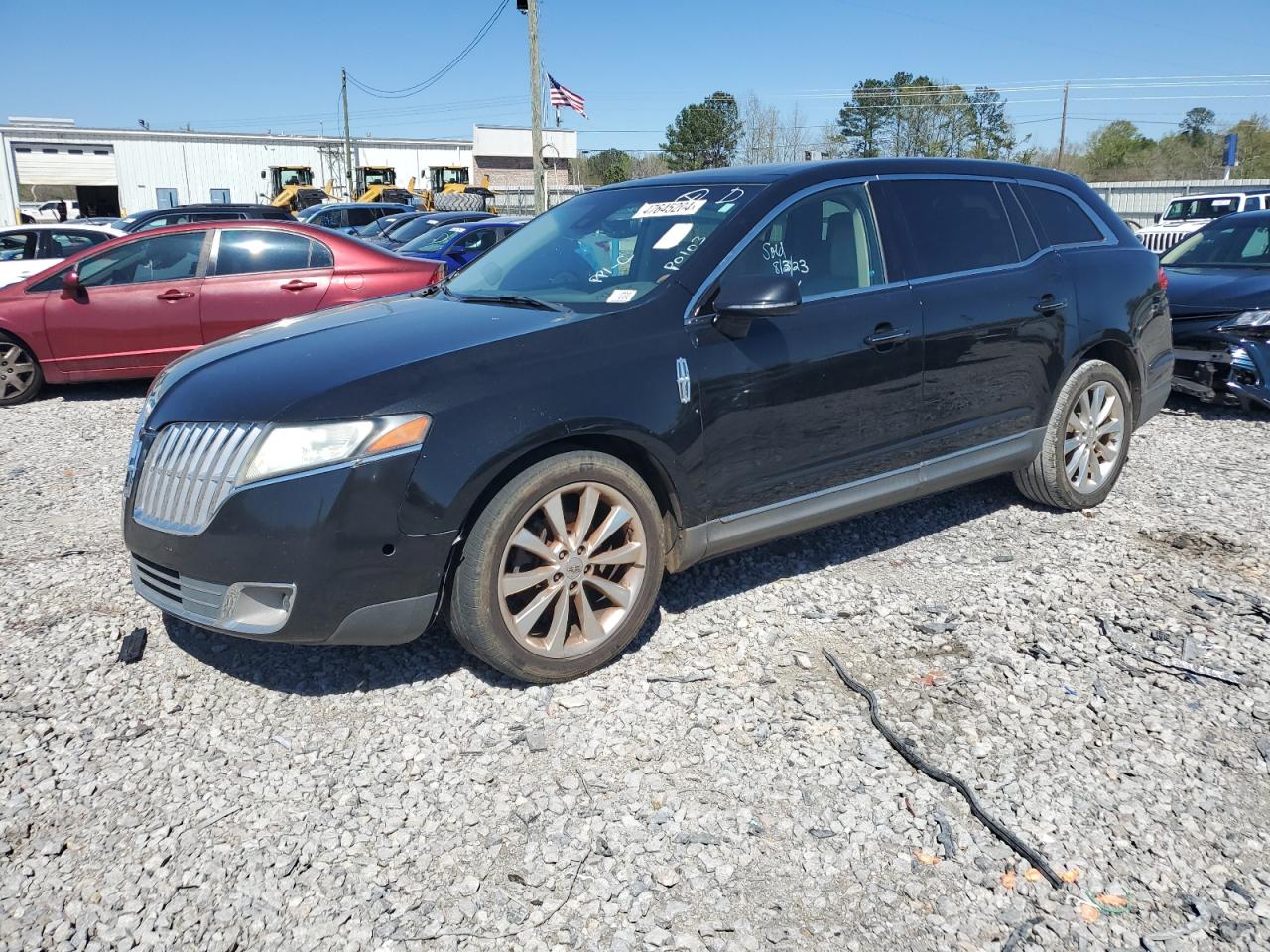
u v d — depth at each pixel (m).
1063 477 4.90
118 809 2.77
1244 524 4.88
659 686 3.39
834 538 4.73
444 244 15.34
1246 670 3.46
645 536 3.46
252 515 2.95
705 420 3.54
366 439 2.95
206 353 3.71
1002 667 3.50
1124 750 3.01
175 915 2.38
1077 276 4.82
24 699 3.31
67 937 2.31
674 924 2.36
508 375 3.16
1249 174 61.16
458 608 3.18
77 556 4.57
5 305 8.16
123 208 50.72
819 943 2.30
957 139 55.50
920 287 4.20
